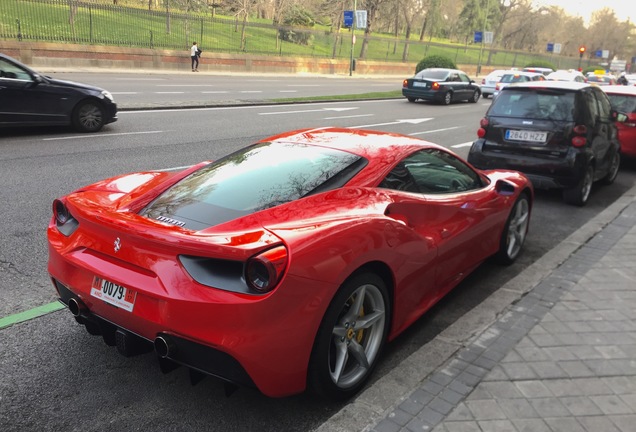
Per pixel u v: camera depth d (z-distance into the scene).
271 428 2.76
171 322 2.49
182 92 19.78
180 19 35.09
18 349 3.37
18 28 25.47
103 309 2.79
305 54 43.56
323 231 2.67
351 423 2.75
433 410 2.77
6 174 7.53
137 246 2.68
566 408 2.80
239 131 12.47
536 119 7.41
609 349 3.43
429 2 64.50
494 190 4.64
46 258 4.80
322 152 3.58
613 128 8.65
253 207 2.98
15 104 10.12
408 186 3.60
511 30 86.50
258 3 47.03
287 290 2.46
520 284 4.63
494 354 3.35
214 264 2.51
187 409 2.88
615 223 6.60
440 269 3.74
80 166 8.27
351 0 52.09
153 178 3.74
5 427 2.66
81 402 2.89
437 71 24.05
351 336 2.95
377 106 20.84
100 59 27.70
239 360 2.42
